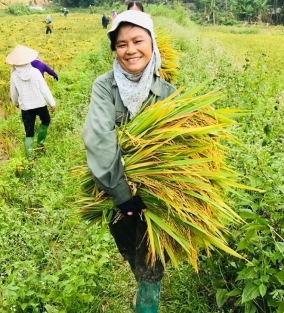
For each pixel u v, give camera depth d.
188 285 3.63
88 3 82.62
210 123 2.89
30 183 5.96
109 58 14.31
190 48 15.29
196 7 82.25
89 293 3.47
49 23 32.06
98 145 2.66
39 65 7.33
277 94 6.54
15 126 8.69
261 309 3.15
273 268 3.05
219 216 3.05
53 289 3.49
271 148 4.34
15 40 24.69
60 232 4.27
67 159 6.10
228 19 66.38
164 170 2.71
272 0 71.56
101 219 3.02
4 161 7.44
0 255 4.18
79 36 30.42
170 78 6.46
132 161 2.73
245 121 5.85
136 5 5.36
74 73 12.55
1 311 3.33
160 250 2.73
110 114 2.80
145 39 2.75
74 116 8.41
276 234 3.05
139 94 2.82
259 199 3.44
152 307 3.02
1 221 4.68
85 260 3.69
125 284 3.84
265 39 33.44
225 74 7.98
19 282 3.57
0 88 11.83
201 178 2.77
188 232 2.81
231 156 3.82
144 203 2.79
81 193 3.00
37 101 6.99
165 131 2.70
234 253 2.81
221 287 3.44
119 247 3.30
